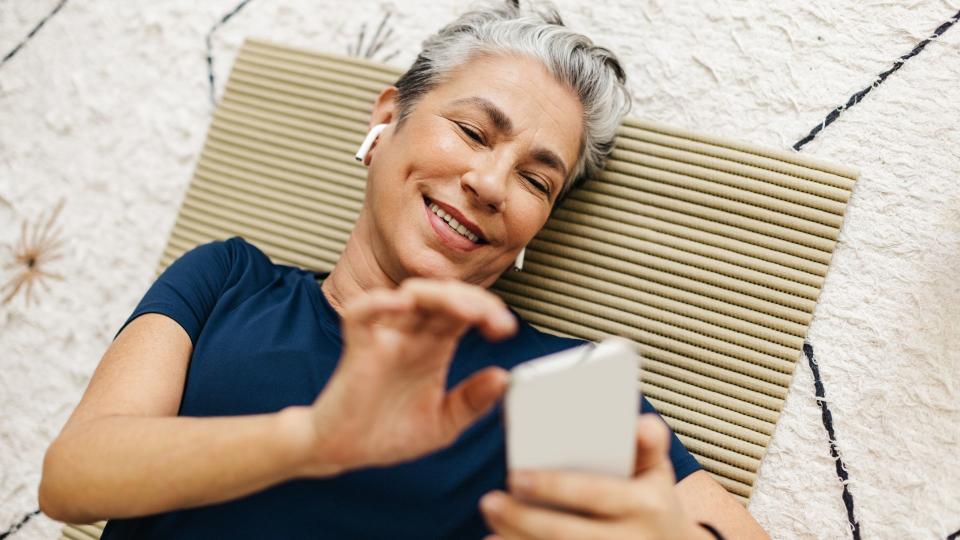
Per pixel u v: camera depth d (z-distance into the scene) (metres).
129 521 0.75
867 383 0.90
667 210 0.96
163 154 1.20
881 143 0.94
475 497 0.74
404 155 0.79
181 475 0.52
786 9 0.98
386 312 0.39
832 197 0.92
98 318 1.17
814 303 0.91
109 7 1.25
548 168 0.82
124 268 1.18
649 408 0.83
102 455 0.57
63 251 1.21
